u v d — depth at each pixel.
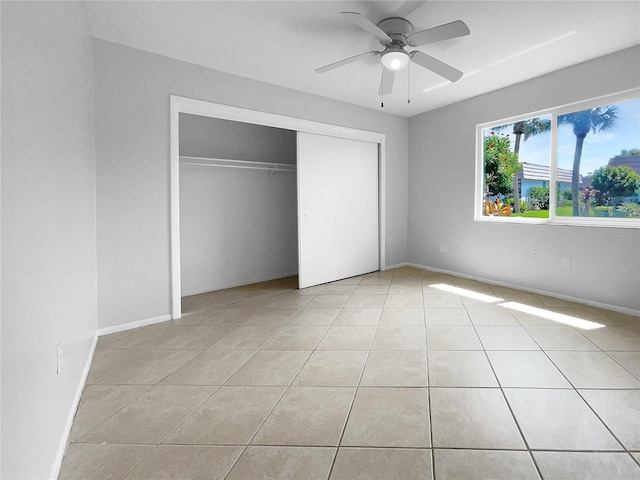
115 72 2.71
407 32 2.44
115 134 2.72
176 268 3.07
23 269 1.03
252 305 3.47
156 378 1.99
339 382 1.91
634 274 2.93
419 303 3.38
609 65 2.98
